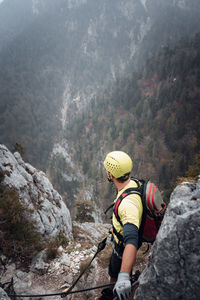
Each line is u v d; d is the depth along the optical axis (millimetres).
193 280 1212
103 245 2168
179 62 185500
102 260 6492
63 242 8172
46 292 5496
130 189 1683
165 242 1313
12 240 6578
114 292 1262
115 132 188750
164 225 1402
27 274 6000
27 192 8977
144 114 183250
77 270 6215
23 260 6387
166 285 1269
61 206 11414
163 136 160375
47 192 10945
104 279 5625
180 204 1404
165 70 193125
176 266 1258
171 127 157500
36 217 8266
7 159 9539
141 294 1354
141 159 154750
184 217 1288
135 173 150000
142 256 5973
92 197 166500
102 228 14906
